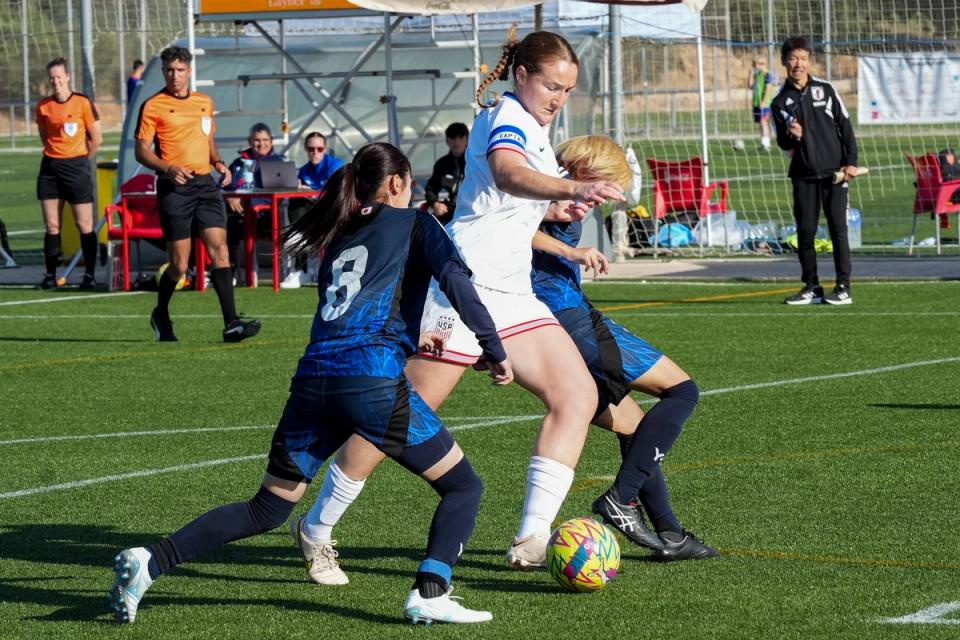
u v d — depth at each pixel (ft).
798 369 63.67
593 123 121.49
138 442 50.85
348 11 106.42
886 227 138.82
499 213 32.78
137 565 29.66
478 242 32.81
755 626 29.53
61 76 101.14
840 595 31.68
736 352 68.90
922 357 66.28
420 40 123.85
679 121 251.39
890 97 143.23
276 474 30.25
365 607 31.78
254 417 55.26
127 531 38.88
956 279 96.99
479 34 126.41
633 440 34.35
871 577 33.09
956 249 115.65
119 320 86.17
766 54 251.19
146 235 102.94
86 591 33.35
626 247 114.32
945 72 141.90
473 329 29.55
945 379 60.34
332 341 29.66
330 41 127.54
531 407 56.70
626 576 33.83
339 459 31.78
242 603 32.22
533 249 34.76
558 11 132.87
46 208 103.35
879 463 45.19
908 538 36.45
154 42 153.79
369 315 29.63
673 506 40.32
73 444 50.62
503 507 40.81
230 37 128.16
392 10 98.32
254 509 30.50
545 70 32.01
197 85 110.52
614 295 93.20
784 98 85.05
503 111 32.35
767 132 220.23
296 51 122.52
